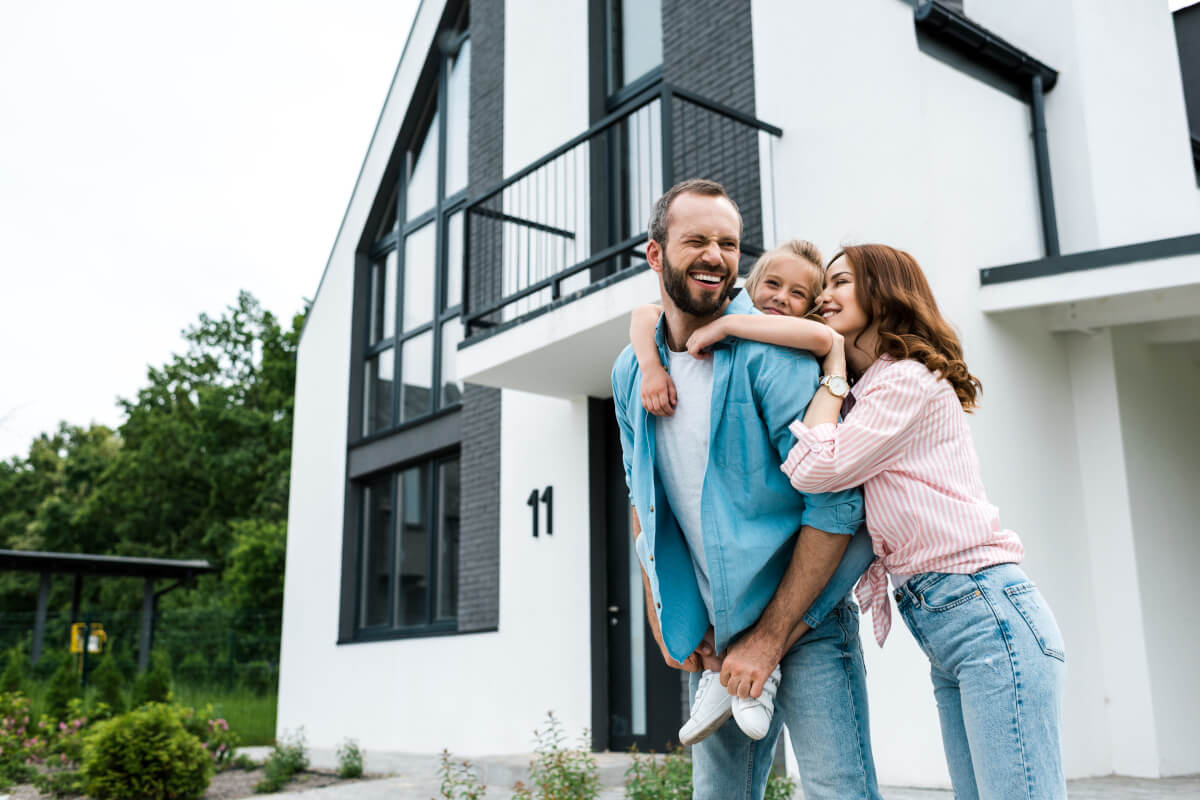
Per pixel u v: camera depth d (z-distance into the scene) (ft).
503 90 27.50
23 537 102.22
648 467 6.20
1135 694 16.34
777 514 5.75
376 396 31.96
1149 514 17.26
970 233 16.44
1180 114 19.99
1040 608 5.67
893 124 16.58
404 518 29.25
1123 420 17.26
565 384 21.91
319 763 28.43
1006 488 15.87
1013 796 5.33
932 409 5.90
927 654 6.11
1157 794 13.98
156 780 20.77
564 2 25.52
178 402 99.60
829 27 17.98
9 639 83.46
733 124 19.97
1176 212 19.15
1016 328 16.92
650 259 6.55
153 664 53.57
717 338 5.97
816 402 5.80
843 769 5.65
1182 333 17.75
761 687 5.51
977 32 16.85
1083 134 17.84
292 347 96.94
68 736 28.22
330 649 29.81
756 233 19.03
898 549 5.90
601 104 24.26
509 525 24.04
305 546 32.24
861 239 16.79
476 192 27.81
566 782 15.92
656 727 20.16
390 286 32.58
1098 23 18.62
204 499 94.79
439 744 24.71
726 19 20.67
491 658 23.66
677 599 6.03
